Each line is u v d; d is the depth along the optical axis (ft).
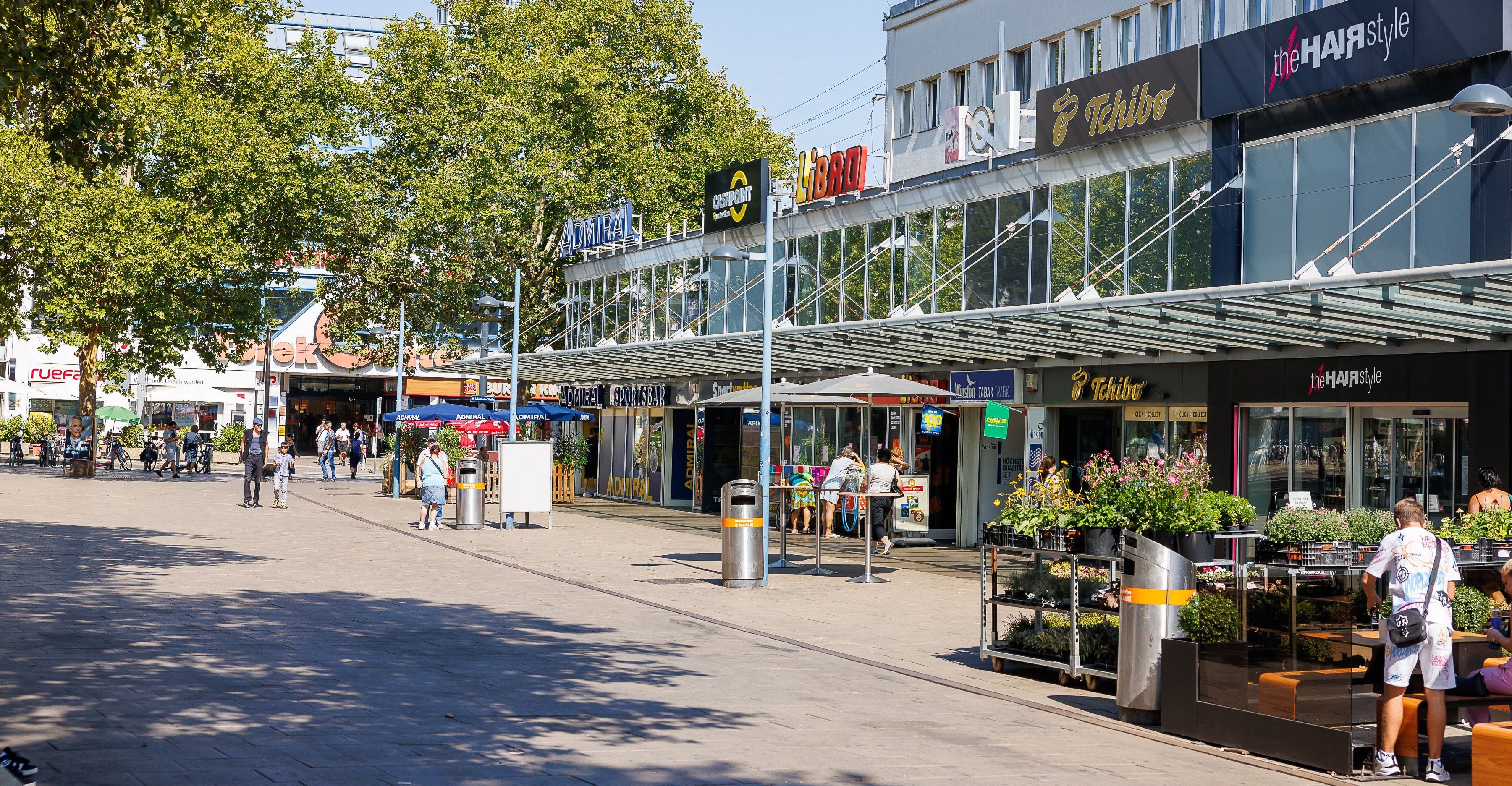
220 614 43.34
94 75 44.83
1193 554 34.27
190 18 53.47
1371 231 59.93
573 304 141.79
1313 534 33.78
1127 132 71.61
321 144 142.31
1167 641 31.94
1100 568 39.09
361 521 93.50
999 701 35.37
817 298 98.27
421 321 145.48
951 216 85.71
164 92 127.95
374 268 139.03
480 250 139.64
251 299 139.95
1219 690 31.01
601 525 96.48
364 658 36.37
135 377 212.02
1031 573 39.93
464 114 140.26
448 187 135.13
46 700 28.43
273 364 216.54
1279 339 59.98
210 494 117.29
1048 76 89.71
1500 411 52.65
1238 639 31.55
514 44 146.51
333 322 146.30
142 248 122.83
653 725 29.43
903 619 50.75
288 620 42.88
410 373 215.92
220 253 131.44
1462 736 32.50
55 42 43.24
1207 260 67.82
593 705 31.45
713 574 64.95
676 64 165.37
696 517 109.40
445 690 32.30
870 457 93.97
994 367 81.30
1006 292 80.64
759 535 60.44
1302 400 61.72
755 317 106.01
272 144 135.13
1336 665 31.42
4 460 173.58
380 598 50.52
